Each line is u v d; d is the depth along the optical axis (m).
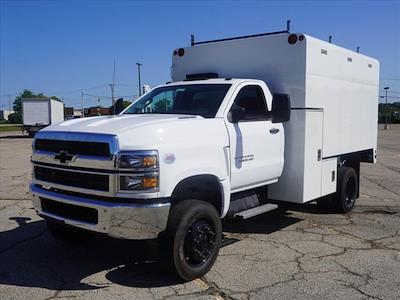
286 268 5.70
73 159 5.07
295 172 7.02
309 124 7.03
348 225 7.93
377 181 13.54
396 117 85.88
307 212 8.88
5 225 7.73
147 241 6.76
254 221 8.10
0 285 5.14
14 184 12.21
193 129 5.40
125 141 4.82
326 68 7.46
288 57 6.96
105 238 6.91
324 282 5.24
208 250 5.41
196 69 7.92
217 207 5.85
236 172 5.98
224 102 6.08
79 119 5.93
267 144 6.54
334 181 8.09
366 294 4.91
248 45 7.33
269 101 6.82
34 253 6.26
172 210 5.14
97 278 5.34
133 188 4.76
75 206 5.12
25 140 36.31
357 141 8.85
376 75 9.55
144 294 4.89
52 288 5.05
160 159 4.87
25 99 41.97
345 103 8.22
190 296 4.84
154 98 6.90
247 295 4.88
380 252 6.39
